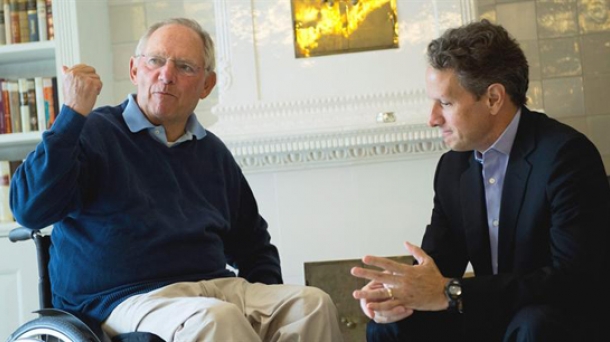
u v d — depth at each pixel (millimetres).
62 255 2189
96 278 2137
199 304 1946
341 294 3213
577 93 3488
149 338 1866
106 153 2195
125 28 3699
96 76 2084
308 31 3260
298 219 3229
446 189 2258
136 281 2148
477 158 2184
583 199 1948
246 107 3217
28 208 2016
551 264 1953
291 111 3203
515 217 2041
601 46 3486
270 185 3244
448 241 2250
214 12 3635
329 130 3104
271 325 2209
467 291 1879
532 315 1822
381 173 3203
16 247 3357
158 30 2379
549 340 1799
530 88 3502
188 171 2375
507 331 1865
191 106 2355
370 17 3244
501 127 2088
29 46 3518
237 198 2547
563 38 3502
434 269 1905
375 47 3238
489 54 2031
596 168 1992
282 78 3242
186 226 2252
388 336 2068
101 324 2109
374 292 1876
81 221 2182
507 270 2059
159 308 2016
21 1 3572
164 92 2281
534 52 3508
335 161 3201
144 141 2295
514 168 2059
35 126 3580
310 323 2125
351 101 3180
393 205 3197
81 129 2049
